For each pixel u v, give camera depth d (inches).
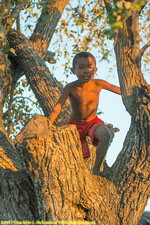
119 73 177.0
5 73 277.3
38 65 304.5
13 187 182.2
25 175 184.9
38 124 158.9
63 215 163.3
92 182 176.7
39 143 151.7
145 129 172.1
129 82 173.3
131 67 172.9
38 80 295.1
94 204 174.1
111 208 178.9
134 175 178.9
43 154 153.6
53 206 162.4
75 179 164.7
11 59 321.1
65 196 164.1
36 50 319.3
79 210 175.0
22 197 182.7
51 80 300.2
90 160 246.7
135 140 178.5
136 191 180.5
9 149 215.3
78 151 164.6
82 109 203.5
